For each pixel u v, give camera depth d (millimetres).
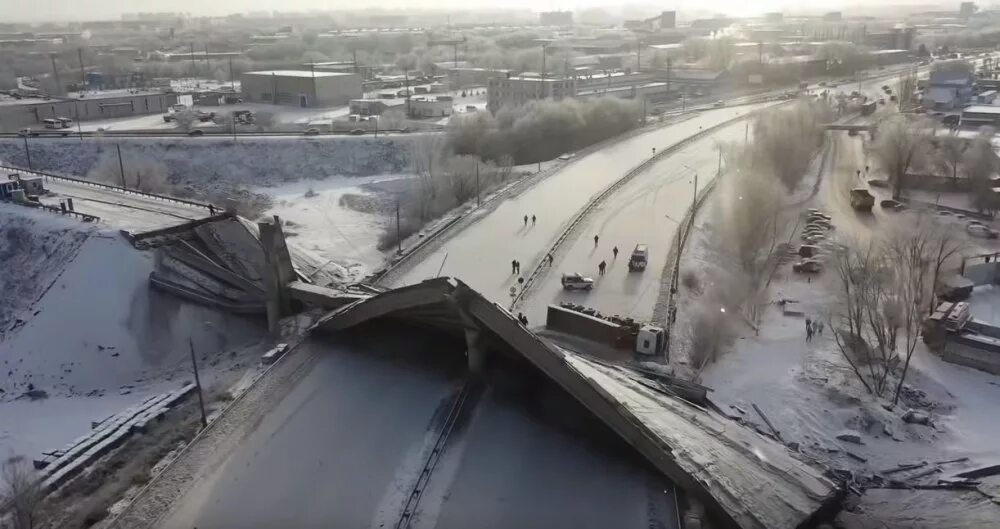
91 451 45594
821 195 103938
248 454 38031
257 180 120250
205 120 152375
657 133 147000
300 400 42938
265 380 45375
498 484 35312
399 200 105688
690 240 79938
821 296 66250
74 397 56469
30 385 58344
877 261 66125
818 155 127562
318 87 182875
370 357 47812
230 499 34781
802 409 47562
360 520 33188
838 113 166500
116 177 105125
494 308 40281
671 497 34312
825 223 88188
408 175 122250
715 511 32969
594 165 119250
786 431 45312
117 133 130125
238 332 64312
